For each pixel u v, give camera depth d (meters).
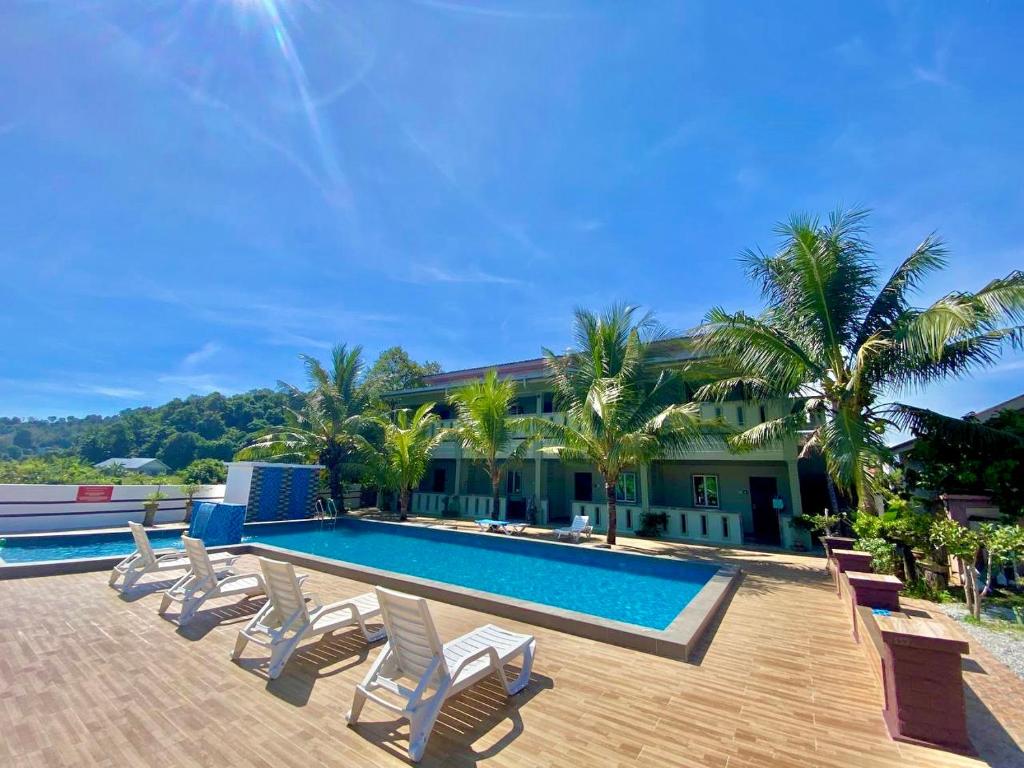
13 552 10.86
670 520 14.97
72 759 3.00
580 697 3.96
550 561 11.44
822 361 11.04
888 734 3.40
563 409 15.99
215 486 16.83
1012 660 5.02
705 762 3.05
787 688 4.17
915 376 10.16
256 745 3.19
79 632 5.30
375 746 3.21
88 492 13.95
